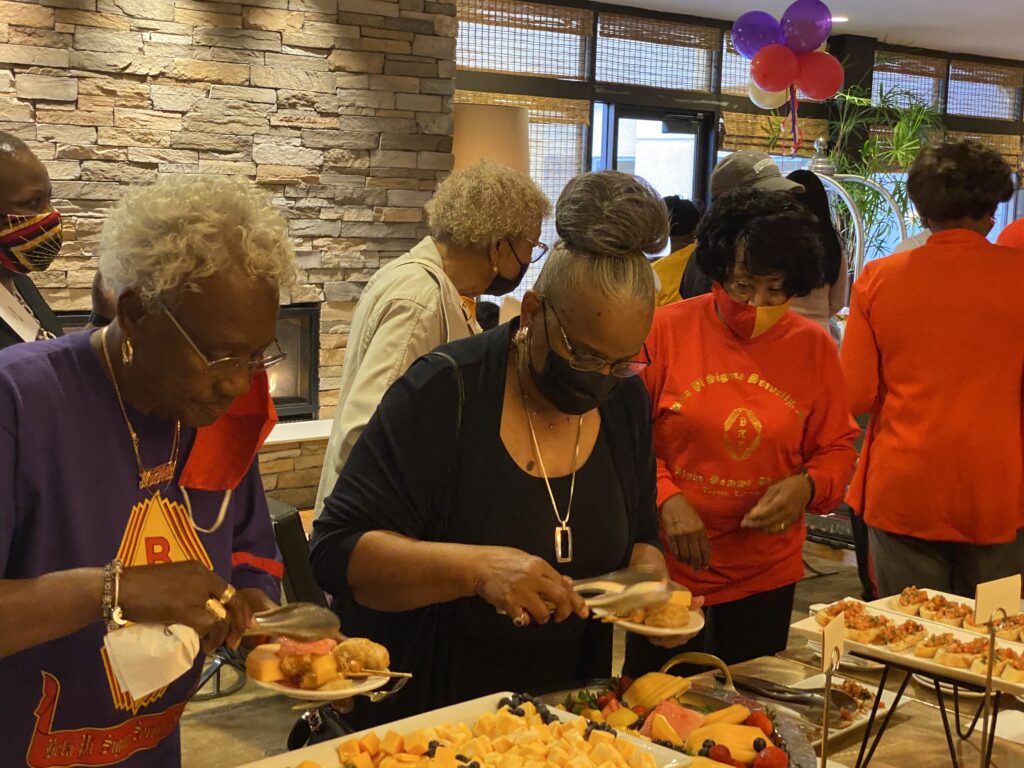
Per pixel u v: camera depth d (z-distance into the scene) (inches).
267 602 53.0
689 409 80.9
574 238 53.7
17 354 43.9
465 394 58.4
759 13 248.1
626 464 63.0
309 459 205.8
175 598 41.9
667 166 334.3
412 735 51.4
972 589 96.0
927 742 64.5
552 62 299.6
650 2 305.0
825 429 84.0
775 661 74.6
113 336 45.2
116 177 182.2
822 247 80.1
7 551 42.1
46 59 174.4
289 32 194.7
